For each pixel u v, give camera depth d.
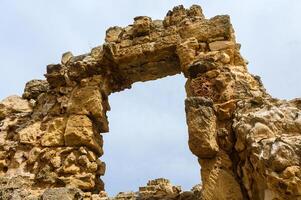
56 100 13.86
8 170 12.39
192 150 9.53
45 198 9.84
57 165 12.05
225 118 10.09
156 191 12.16
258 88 11.08
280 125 8.54
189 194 10.27
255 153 8.15
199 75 11.29
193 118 9.70
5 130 13.57
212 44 12.38
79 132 12.53
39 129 13.24
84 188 11.66
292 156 7.55
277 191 7.49
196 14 13.65
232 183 9.05
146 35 13.77
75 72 13.96
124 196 10.77
